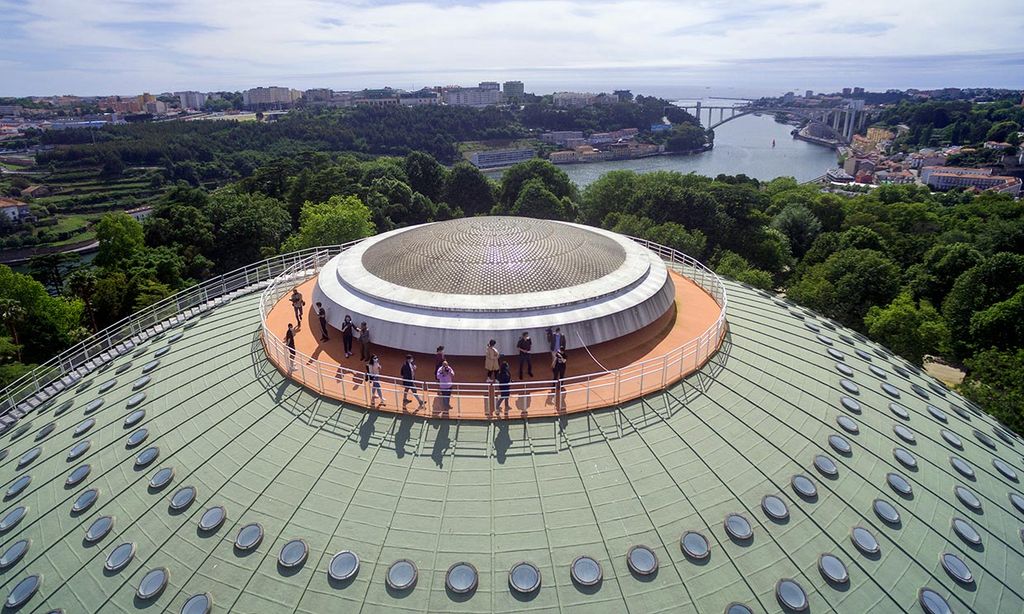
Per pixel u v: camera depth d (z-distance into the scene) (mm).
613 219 106625
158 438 24562
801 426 24797
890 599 18859
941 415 28562
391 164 152000
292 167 149500
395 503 20281
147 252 90625
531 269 31516
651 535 19562
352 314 29703
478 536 19219
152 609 18109
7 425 30766
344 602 17734
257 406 25594
